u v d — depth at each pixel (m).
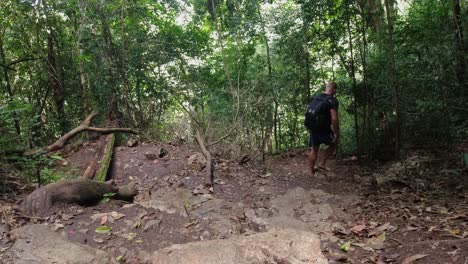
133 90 8.90
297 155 8.01
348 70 7.59
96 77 8.12
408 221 3.97
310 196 4.92
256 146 8.30
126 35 8.62
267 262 2.93
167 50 9.11
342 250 3.42
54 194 4.00
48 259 2.88
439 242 3.31
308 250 2.99
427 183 5.07
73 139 8.18
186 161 6.25
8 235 3.30
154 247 3.42
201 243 3.18
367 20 7.20
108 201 4.30
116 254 3.26
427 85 5.80
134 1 8.73
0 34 8.05
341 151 7.93
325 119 5.96
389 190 5.09
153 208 4.26
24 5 8.05
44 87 8.90
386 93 6.38
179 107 9.55
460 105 6.02
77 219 3.80
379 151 7.08
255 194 5.19
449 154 6.07
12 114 5.92
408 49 6.10
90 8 7.95
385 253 3.30
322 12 7.44
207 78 10.12
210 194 5.05
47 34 8.29
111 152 6.27
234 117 8.12
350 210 4.52
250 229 3.96
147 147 6.85
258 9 8.88
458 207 4.14
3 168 4.72
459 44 5.93
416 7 7.17
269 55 9.61
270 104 8.73
